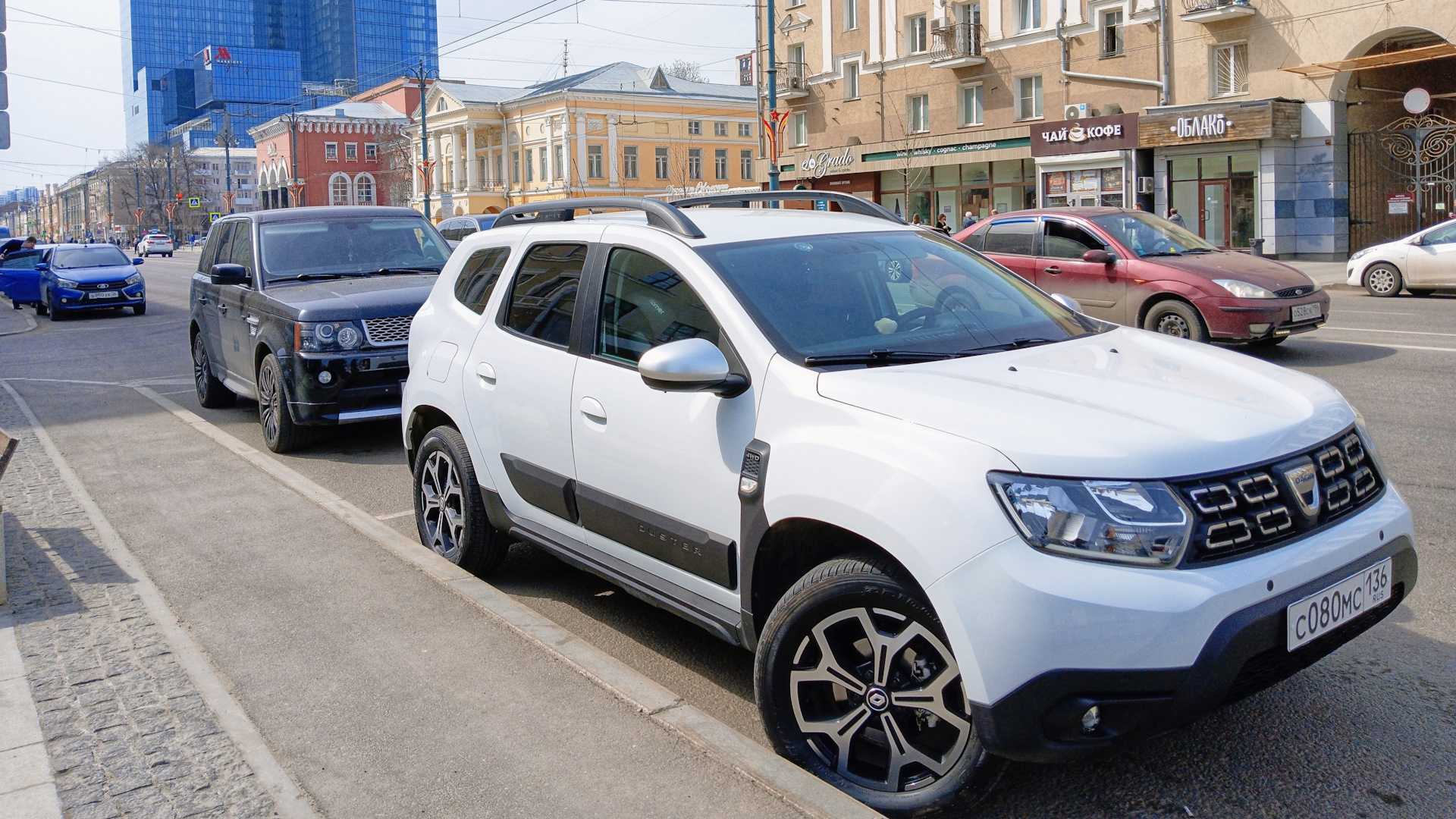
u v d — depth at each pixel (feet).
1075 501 8.75
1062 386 10.45
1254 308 34.42
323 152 292.20
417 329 17.92
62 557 17.62
